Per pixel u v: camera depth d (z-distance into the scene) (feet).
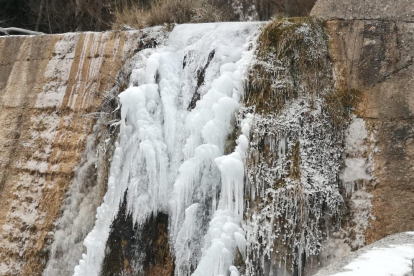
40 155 25.80
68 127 25.31
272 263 16.02
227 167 16.79
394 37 17.02
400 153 16.02
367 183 16.31
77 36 26.73
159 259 18.42
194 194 18.06
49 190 24.50
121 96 20.36
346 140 17.01
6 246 24.97
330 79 17.85
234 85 18.42
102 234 19.89
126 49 24.39
